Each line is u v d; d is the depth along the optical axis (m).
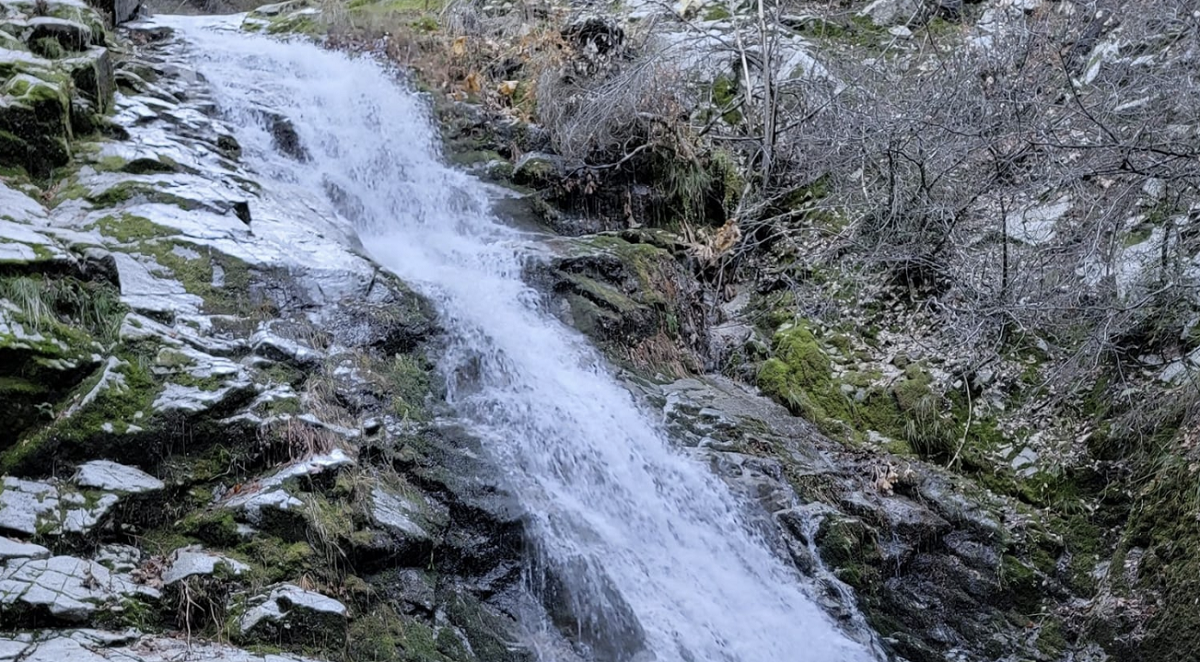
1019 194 8.20
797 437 7.43
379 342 6.19
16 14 7.48
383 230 8.30
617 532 6.00
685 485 6.52
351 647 4.54
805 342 8.18
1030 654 6.47
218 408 5.05
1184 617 6.06
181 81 8.52
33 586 4.07
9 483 4.50
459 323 6.70
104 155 6.71
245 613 4.38
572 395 6.76
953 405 7.63
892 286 8.51
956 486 7.16
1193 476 6.44
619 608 5.60
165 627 4.29
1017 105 7.89
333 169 8.52
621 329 7.66
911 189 8.44
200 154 7.29
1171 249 7.39
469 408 6.18
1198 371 6.87
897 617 6.47
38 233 5.42
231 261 6.10
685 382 7.75
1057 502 7.12
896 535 6.76
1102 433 7.17
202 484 4.91
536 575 5.48
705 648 5.69
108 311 5.35
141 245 5.99
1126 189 6.77
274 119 8.38
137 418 4.86
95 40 7.89
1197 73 7.38
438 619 4.99
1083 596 6.71
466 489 5.51
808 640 6.05
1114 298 7.46
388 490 5.29
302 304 6.16
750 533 6.44
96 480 4.62
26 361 4.72
